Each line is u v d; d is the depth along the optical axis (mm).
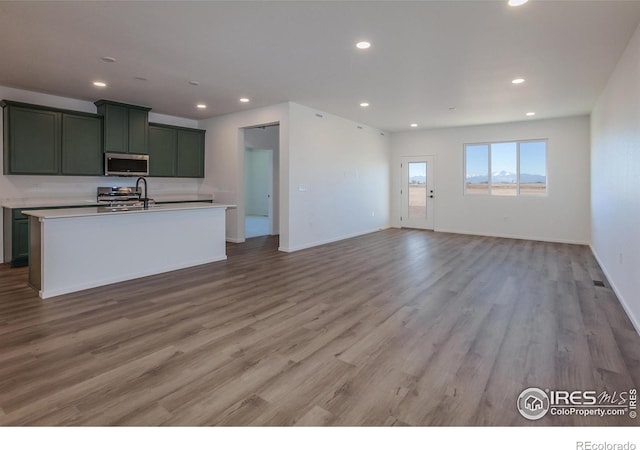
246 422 1797
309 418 1829
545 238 7562
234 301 3639
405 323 3086
